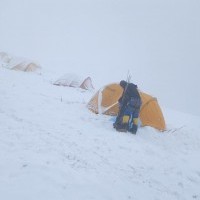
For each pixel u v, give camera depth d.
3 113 11.65
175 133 14.51
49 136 10.16
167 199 8.17
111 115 14.28
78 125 12.13
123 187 8.07
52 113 13.02
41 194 6.81
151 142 12.44
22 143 9.12
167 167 10.32
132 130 12.59
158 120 14.12
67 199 6.87
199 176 10.34
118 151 10.45
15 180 7.13
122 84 13.03
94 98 14.97
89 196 7.20
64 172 7.90
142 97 14.15
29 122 11.24
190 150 12.86
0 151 8.30
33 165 7.87
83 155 9.33
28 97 14.89
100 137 11.27
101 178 8.17
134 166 9.68
